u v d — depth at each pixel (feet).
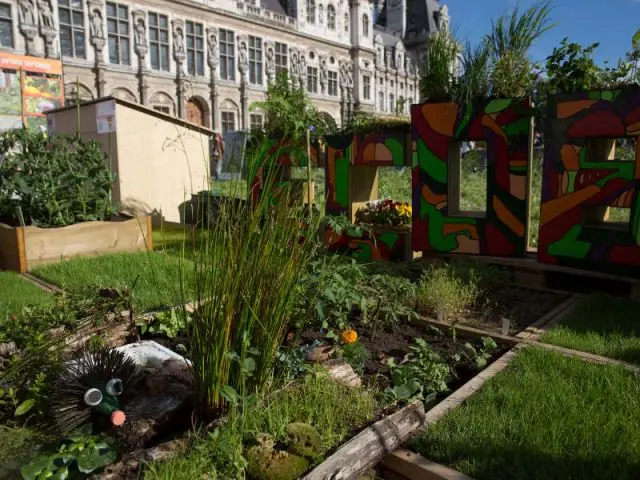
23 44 81.82
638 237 15.87
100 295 12.39
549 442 7.76
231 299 7.78
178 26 102.27
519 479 7.04
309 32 132.36
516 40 18.52
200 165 36.01
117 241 23.75
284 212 8.41
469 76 18.57
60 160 24.31
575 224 16.99
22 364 9.09
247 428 7.32
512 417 8.56
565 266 17.31
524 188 17.93
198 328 8.13
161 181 34.04
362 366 10.62
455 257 19.33
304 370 9.37
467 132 18.63
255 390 8.41
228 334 7.84
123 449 7.73
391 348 12.29
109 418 8.13
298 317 10.54
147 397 8.73
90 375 8.43
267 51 121.08
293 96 14.37
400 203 21.72
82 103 34.14
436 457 7.71
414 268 19.34
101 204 25.02
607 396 9.11
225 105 112.68
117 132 31.63
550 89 17.98
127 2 94.22
